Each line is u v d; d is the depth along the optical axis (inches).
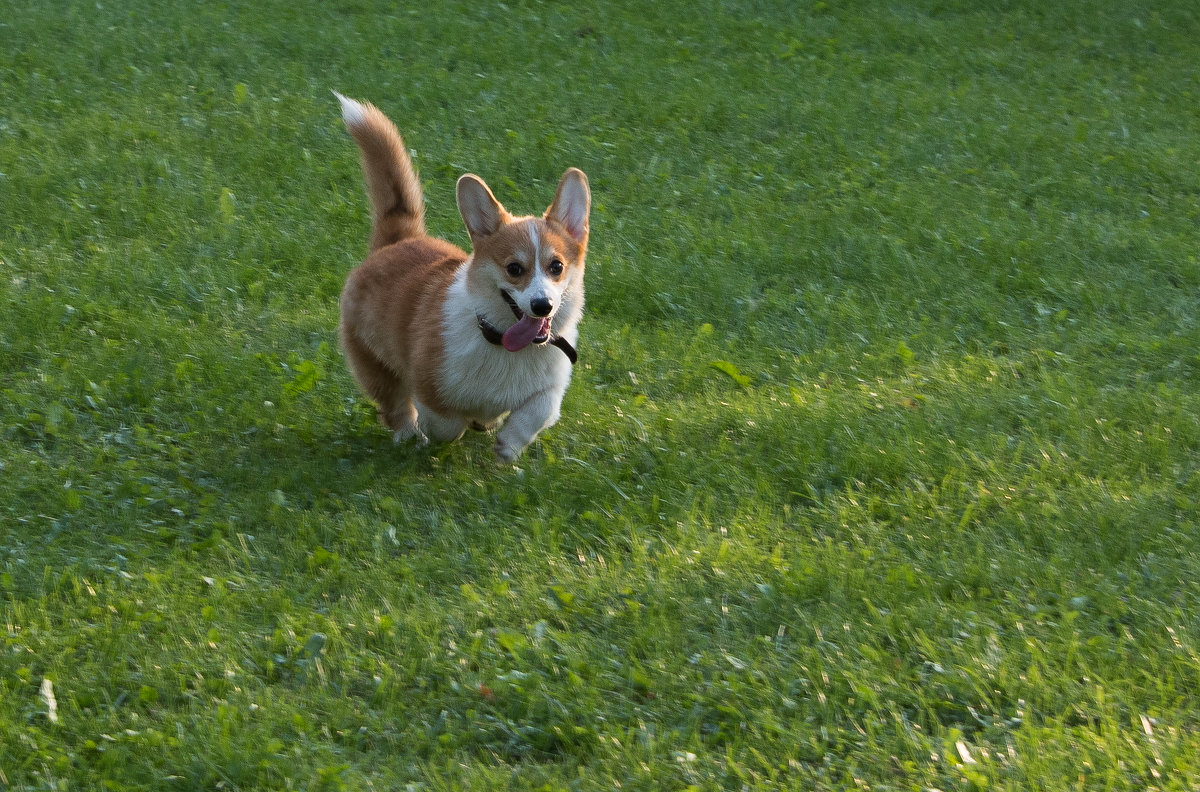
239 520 234.4
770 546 232.8
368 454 270.1
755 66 570.6
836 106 520.4
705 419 285.4
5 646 190.7
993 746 175.2
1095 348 327.9
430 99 500.1
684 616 207.5
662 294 350.9
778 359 325.7
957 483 253.9
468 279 250.1
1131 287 365.7
